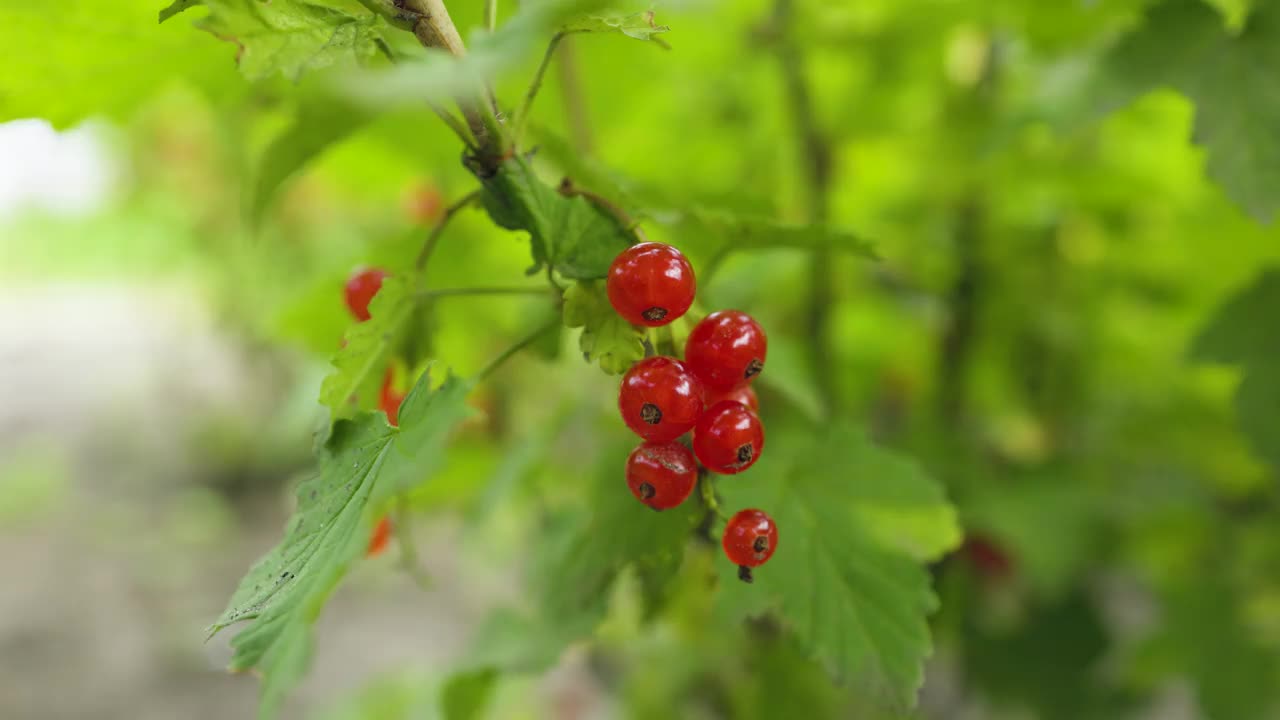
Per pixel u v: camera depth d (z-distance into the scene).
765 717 0.25
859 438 0.19
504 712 0.40
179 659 0.64
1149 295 0.31
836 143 0.31
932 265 0.33
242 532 0.85
